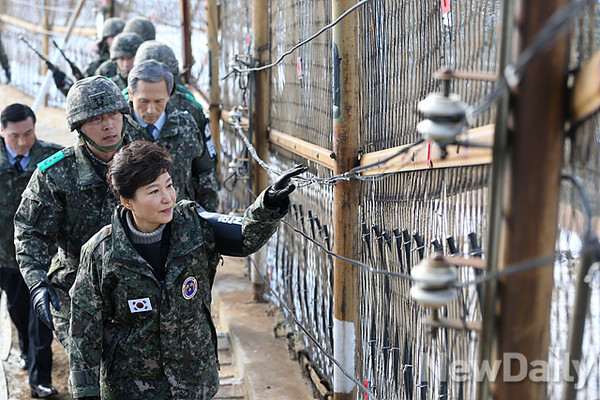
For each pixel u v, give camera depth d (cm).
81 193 309
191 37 718
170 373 248
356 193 280
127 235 240
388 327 257
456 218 192
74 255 316
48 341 429
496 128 126
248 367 393
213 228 251
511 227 123
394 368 251
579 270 128
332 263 331
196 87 718
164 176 235
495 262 128
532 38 117
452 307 197
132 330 247
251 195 486
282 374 387
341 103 274
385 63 248
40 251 306
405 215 232
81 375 245
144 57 488
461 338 191
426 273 132
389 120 247
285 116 422
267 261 492
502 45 125
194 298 247
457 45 191
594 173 130
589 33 133
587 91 112
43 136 998
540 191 121
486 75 131
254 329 446
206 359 255
